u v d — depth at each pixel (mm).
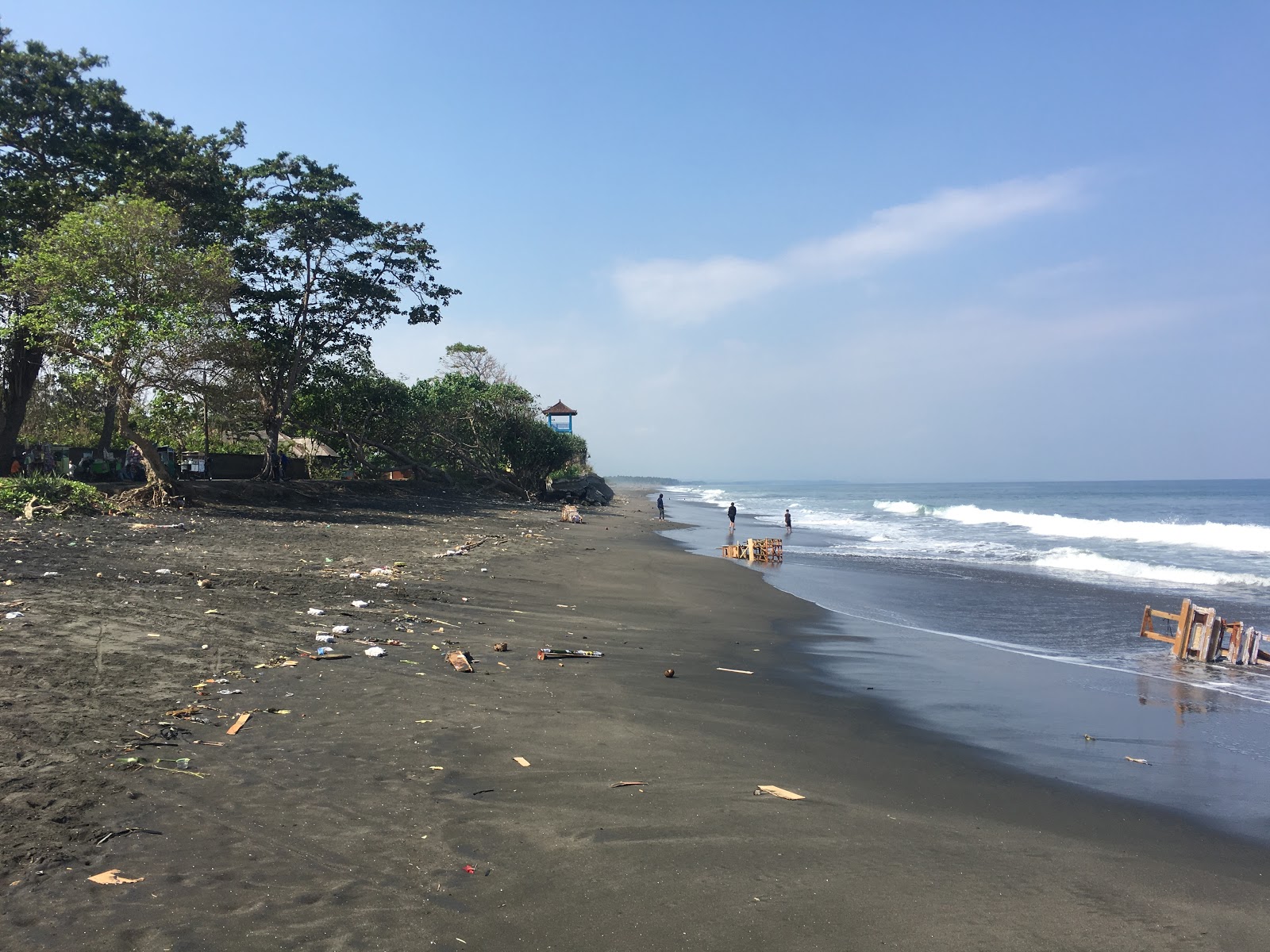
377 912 3947
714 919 4105
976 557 28750
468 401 55562
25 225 27609
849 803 5992
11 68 29203
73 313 22234
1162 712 9562
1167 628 15375
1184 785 7004
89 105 30375
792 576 22797
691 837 5086
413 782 5602
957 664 11945
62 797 4812
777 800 5855
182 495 25406
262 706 6941
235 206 35219
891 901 4441
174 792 5074
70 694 6609
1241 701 10164
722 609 16031
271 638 9359
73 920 3650
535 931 3895
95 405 25047
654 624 13742
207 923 3729
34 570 11891
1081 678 11297
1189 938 4277
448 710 7363
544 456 60062
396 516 32562
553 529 33812
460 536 25984
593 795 5676
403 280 41250
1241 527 42000
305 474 43250
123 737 5832
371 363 44312
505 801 5445
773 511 71125
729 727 7816
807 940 3971
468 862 4535
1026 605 18062
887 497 115250
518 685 8562
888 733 8156
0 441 28344
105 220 23766
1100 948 4105
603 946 3809
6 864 4031
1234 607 17781
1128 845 5633
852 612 16828
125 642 8398
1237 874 5234
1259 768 7543
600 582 18219
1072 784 6941
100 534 17109
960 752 7676
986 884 4766
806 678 10555
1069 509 73125
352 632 10164
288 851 4480
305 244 37438
